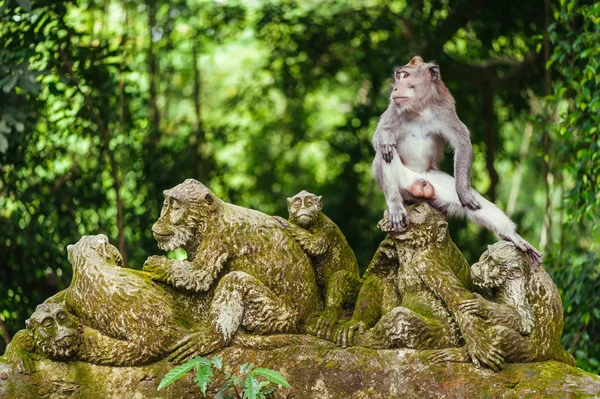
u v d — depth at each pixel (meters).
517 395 5.95
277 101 18.75
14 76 10.61
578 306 10.46
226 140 15.54
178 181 13.95
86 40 14.59
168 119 15.59
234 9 15.45
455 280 6.39
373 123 15.45
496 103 15.97
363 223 15.37
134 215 13.32
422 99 7.32
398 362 6.19
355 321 6.44
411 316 6.21
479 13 14.22
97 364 6.27
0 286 11.80
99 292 6.33
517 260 6.26
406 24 14.64
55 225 12.36
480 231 14.36
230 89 18.30
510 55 15.67
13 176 12.12
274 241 6.63
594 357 10.43
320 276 6.91
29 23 11.55
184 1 15.13
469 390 6.02
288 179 18.14
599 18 9.95
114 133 13.34
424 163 7.33
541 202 19.27
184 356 6.24
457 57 15.73
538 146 12.53
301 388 6.21
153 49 15.14
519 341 6.15
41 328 6.20
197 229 6.59
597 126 10.03
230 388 6.18
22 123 10.91
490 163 14.50
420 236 6.59
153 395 6.21
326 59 15.78
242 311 6.35
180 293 6.52
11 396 6.08
